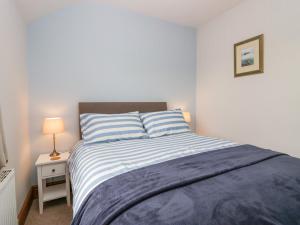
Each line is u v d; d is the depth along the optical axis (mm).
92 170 1196
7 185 1152
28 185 2104
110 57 2637
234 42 2654
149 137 2291
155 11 2754
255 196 800
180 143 1917
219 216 671
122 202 774
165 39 3055
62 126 2143
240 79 2588
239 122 2621
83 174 1218
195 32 3348
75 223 870
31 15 2104
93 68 2537
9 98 1574
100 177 1068
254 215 681
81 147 1923
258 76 2344
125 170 1150
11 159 1577
